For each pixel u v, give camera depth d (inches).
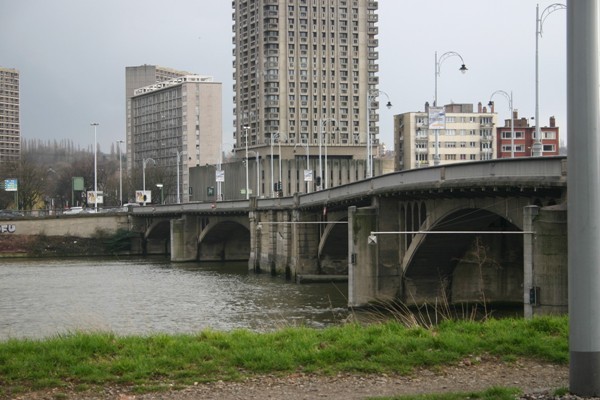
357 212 2628.0
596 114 684.7
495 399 682.2
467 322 1039.6
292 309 2502.5
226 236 5265.8
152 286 3356.3
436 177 2149.4
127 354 889.5
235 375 803.4
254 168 7662.4
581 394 683.4
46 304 2701.8
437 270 2573.8
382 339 921.5
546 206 1670.8
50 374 808.3
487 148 7170.3
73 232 5890.8
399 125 7431.1
